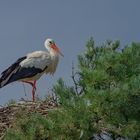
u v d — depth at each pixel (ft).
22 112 52.06
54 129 41.47
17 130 42.32
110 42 49.96
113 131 42.42
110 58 42.34
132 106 40.75
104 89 41.42
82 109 40.45
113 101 39.99
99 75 41.42
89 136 41.16
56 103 54.24
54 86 43.75
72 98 41.55
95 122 42.06
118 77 41.91
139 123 41.16
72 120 40.63
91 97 40.06
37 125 41.75
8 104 56.65
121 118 40.96
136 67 43.11
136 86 39.73
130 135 41.04
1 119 53.57
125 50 43.39
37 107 53.93
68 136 41.16
